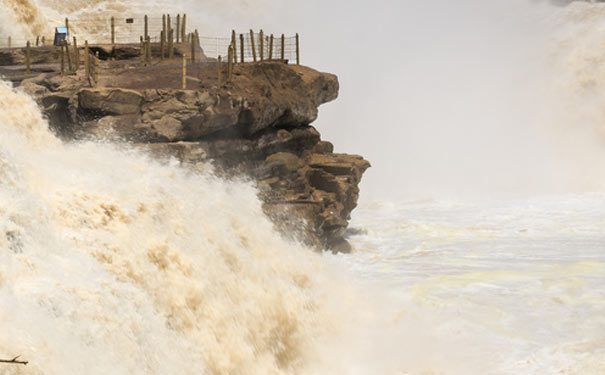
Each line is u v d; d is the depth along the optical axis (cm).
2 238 2430
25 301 2223
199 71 6041
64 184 3159
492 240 6412
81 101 4591
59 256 2666
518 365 3444
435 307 4341
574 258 5531
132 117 4684
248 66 6059
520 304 4344
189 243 3434
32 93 4647
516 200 8769
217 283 3378
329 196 5950
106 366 2266
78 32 11275
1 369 1870
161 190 3609
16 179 2867
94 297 2441
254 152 5541
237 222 4116
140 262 3008
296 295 3888
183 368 2734
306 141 6319
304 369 3444
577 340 3709
